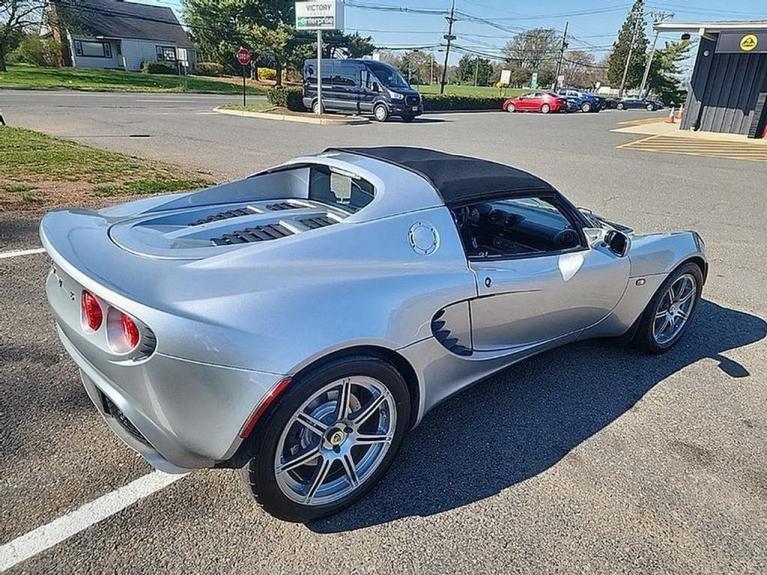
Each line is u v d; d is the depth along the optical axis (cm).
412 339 208
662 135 1802
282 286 185
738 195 873
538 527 203
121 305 170
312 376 181
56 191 638
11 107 1756
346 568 182
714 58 1828
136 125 1460
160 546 185
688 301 352
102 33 4500
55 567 175
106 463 222
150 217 261
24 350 300
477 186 252
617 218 702
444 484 224
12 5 3319
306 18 1931
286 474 190
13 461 219
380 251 214
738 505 219
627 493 223
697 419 277
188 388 168
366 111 1980
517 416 273
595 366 327
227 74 4862
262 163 953
